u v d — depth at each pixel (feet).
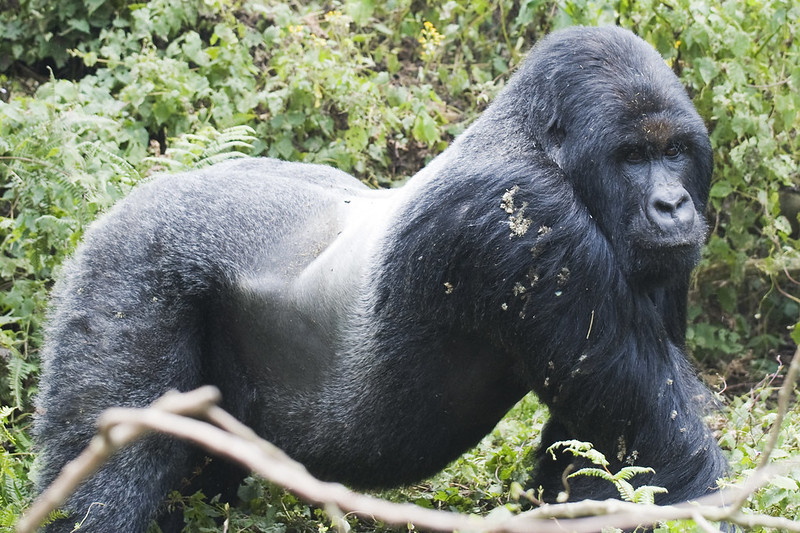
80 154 63.36
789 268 73.15
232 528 47.26
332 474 45.93
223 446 12.37
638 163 39.37
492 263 39.70
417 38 85.15
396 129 76.74
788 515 38.81
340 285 43.96
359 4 82.07
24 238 61.82
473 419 45.39
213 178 47.32
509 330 40.52
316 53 74.59
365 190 51.16
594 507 18.93
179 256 44.27
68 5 81.51
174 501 46.47
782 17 71.97
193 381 44.98
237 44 77.00
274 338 45.32
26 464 51.08
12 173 60.85
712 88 73.15
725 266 74.18
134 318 43.42
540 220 39.04
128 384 42.96
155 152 71.15
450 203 40.81
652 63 40.06
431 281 41.34
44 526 42.01
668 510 17.80
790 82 72.49
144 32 78.69
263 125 74.90
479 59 84.89
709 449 39.19
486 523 14.65
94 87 76.02
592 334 39.04
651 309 40.65
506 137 41.42
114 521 41.98
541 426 56.13
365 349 43.29
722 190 72.23
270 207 46.83
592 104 39.17
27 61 82.53
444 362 43.01
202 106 76.23
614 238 39.29
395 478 45.91
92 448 12.84
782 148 78.79
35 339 59.41
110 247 44.47
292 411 45.68
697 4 71.15
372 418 43.88
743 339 75.31
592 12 72.08
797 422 53.01
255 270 45.14
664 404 39.52
